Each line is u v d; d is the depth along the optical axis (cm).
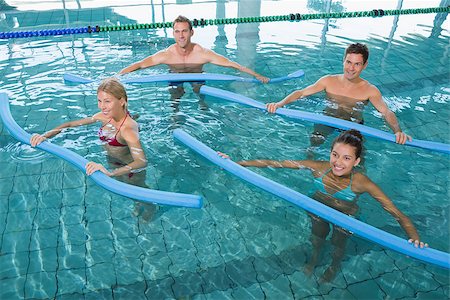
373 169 254
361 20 580
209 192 230
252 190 232
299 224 209
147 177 236
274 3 651
